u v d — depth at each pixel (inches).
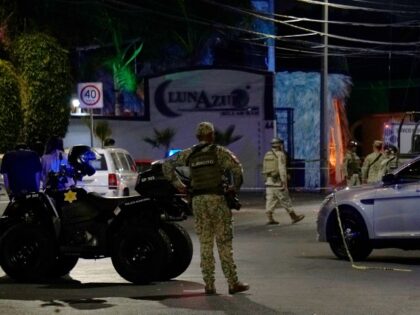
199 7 1803.6
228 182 466.3
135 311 392.8
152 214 486.6
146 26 1702.8
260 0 1937.7
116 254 486.6
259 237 784.3
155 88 1606.8
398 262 583.8
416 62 2215.8
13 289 475.5
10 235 509.7
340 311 385.7
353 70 2282.2
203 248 434.9
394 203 570.3
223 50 2007.9
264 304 406.0
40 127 1256.2
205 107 1615.4
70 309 401.4
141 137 1592.0
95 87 979.3
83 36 1493.6
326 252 649.6
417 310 386.0
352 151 927.0
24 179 541.0
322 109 1578.5
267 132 1611.7
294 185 1775.3
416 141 1230.9
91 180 916.0
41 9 1360.7
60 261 537.6
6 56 1280.8
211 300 419.8
